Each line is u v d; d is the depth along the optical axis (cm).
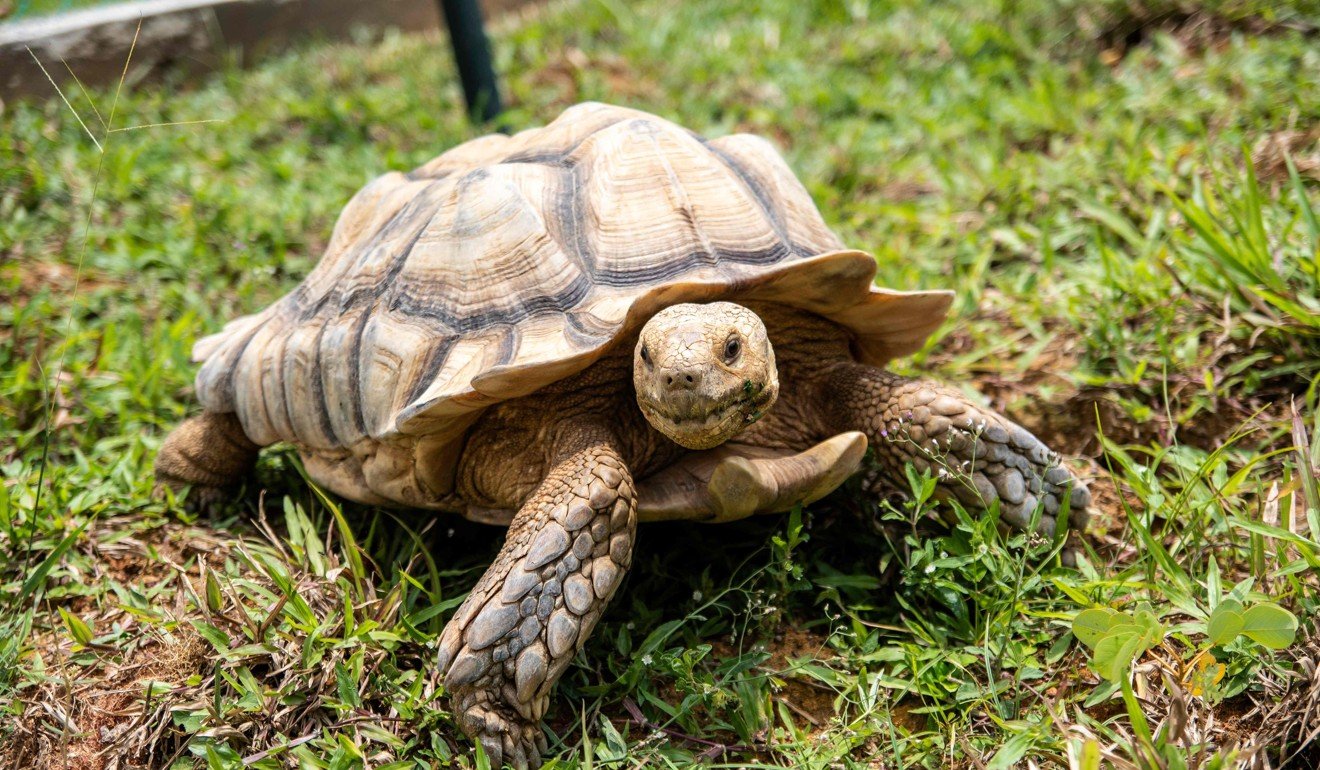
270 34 213
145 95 182
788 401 95
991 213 133
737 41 196
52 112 165
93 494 103
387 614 89
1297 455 88
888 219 138
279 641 88
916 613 89
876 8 203
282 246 138
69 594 95
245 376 101
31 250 133
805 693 87
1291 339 104
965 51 177
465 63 168
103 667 90
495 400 86
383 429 90
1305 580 86
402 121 175
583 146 96
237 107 183
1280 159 122
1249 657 82
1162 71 150
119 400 114
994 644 86
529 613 81
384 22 234
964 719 83
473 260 91
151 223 141
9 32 173
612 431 90
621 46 202
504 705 81
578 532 82
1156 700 82
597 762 81
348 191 150
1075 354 113
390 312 93
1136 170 127
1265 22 151
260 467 110
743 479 85
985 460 90
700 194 93
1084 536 96
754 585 90
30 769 84
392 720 84
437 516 98
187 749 84
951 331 118
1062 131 146
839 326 98
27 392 113
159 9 192
